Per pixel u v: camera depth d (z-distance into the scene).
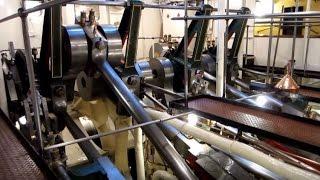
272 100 2.58
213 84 3.51
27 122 2.21
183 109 2.16
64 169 1.71
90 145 2.12
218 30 2.79
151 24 6.04
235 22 3.70
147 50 6.05
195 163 2.18
